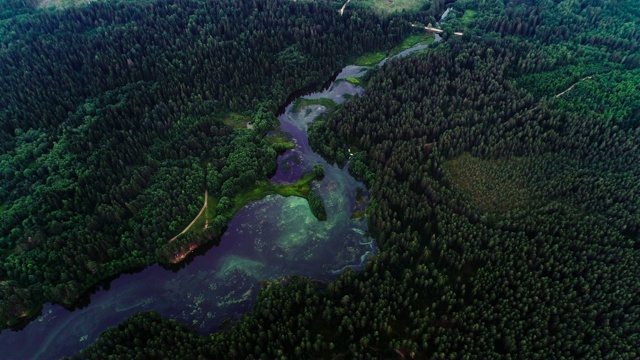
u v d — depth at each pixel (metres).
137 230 100.38
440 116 124.19
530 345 76.62
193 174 113.81
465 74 137.12
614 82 128.50
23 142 116.25
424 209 100.69
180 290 97.50
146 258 99.25
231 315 92.56
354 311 84.69
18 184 107.25
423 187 108.00
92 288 96.75
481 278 86.88
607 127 115.19
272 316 83.56
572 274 86.88
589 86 127.88
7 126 119.31
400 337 82.75
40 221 99.00
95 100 126.88
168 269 101.44
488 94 131.38
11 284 89.31
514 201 105.12
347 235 106.88
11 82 129.75
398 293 85.19
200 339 83.38
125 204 104.19
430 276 90.06
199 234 102.56
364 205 113.06
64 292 91.38
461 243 94.00
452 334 79.12
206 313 93.19
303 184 118.81
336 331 83.81
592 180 104.31
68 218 100.19
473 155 117.81
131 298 96.12
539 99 127.94
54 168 109.06
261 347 80.12
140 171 111.62
